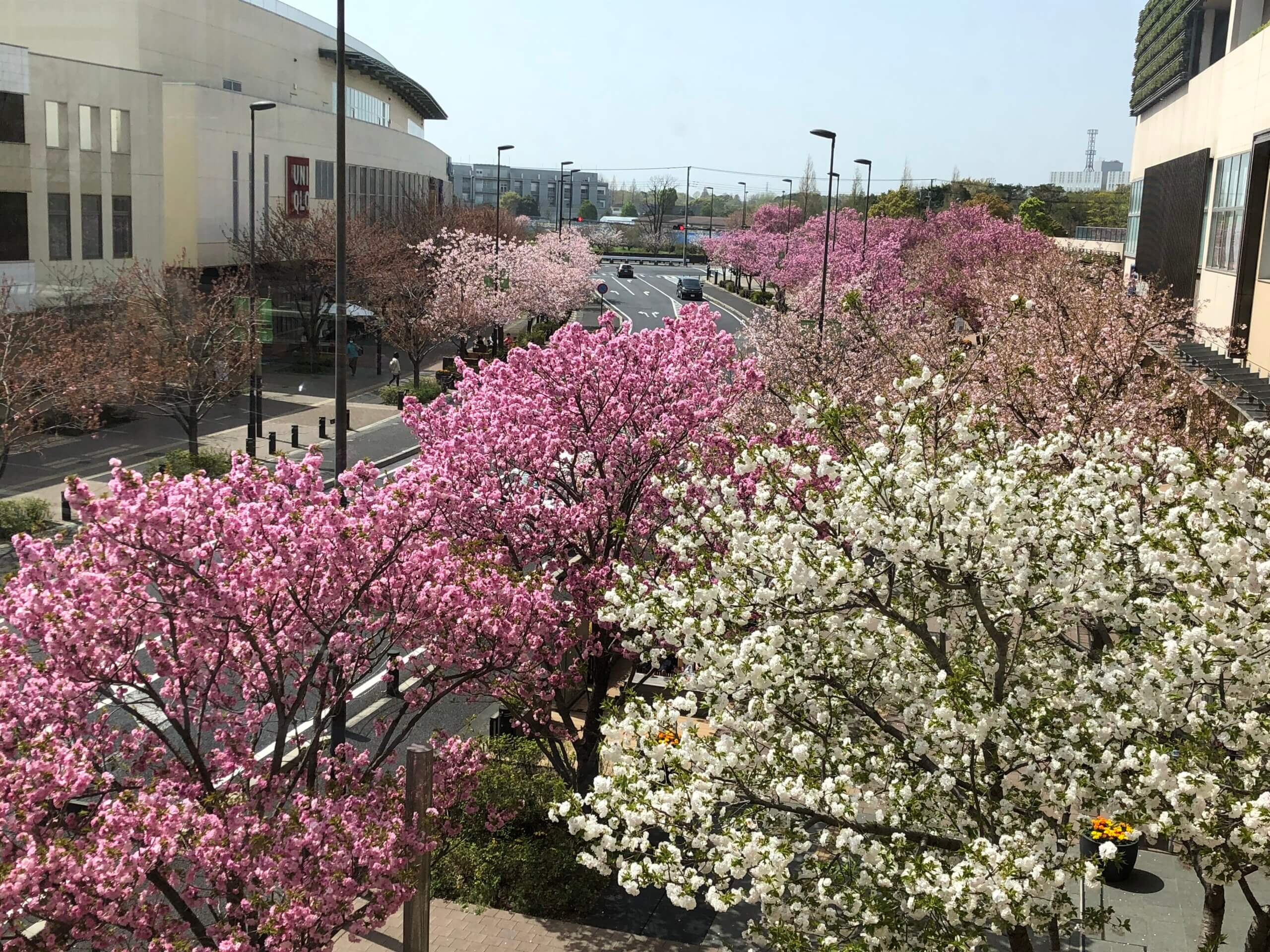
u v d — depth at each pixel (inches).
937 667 398.0
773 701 369.7
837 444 427.2
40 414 1124.5
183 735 411.8
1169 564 362.9
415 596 472.1
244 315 1385.3
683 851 354.9
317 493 453.4
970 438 399.2
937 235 3016.7
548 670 557.9
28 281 1480.1
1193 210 1811.0
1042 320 1046.4
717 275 4909.0
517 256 2429.9
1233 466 418.6
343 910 381.7
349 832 389.4
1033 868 310.8
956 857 348.8
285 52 2667.3
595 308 3272.6
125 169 1691.7
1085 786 338.0
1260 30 1419.8
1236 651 334.6
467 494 587.2
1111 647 422.6
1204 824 317.1
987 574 375.6
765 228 4685.0
